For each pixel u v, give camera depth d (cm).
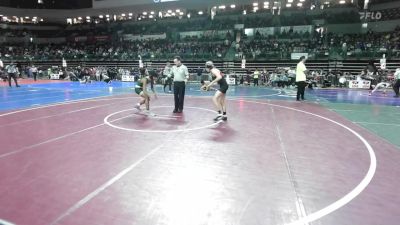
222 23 4025
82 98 1570
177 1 3675
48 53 4206
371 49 2894
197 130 838
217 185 477
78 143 700
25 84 2564
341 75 2614
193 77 3089
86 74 3117
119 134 786
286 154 634
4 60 3847
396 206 415
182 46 3809
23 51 4328
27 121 949
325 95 1831
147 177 505
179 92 1123
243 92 1995
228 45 3619
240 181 493
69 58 4044
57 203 413
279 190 461
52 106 1274
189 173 524
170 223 367
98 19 4838
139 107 1140
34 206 405
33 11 4416
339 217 385
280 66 3173
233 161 588
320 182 492
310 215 389
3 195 435
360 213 396
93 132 805
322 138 768
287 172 534
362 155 633
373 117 1071
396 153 650
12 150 642
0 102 1395
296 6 3797
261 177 511
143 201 421
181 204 414
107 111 1145
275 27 3762
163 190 457
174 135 781
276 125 916
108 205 409
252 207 409
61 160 582
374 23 3381
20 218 375
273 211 399
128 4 3925
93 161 578
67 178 496
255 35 3722
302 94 1543
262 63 3238
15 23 4747
